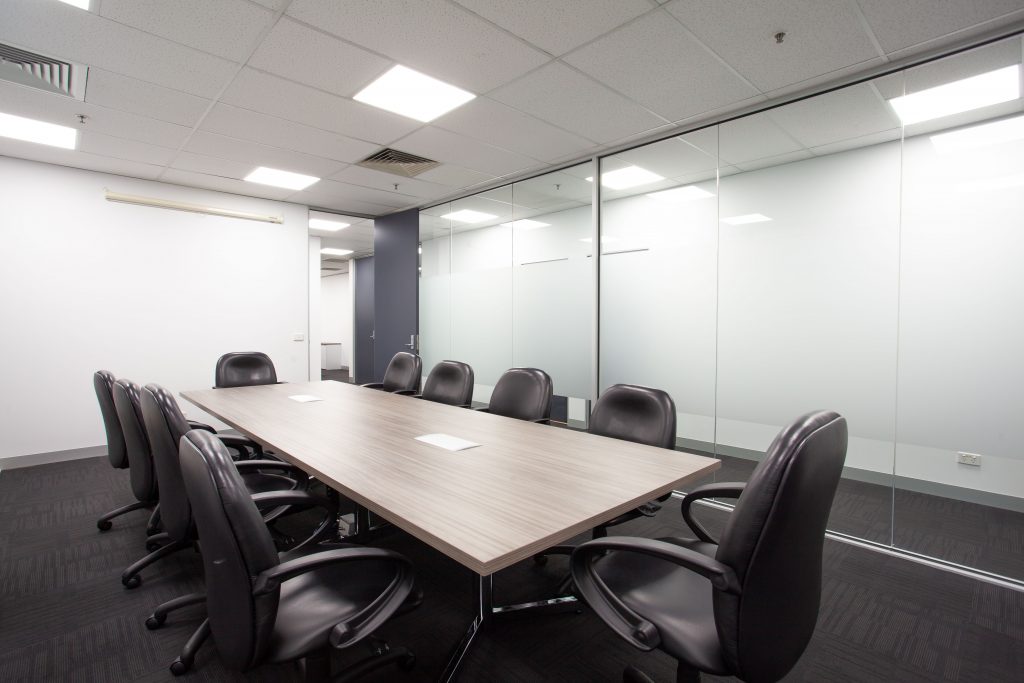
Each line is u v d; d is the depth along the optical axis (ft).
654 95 9.44
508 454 6.05
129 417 6.52
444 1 6.55
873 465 8.87
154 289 14.85
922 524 8.32
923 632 6.08
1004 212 7.57
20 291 12.81
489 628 6.11
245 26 7.06
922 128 8.27
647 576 4.44
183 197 15.39
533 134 11.36
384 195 17.01
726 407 10.91
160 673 5.30
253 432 7.20
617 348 12.96
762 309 10.30
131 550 8.05
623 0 6.55
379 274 20.84
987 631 6.10
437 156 12.88
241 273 16.61
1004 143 7.54
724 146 10.65
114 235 14.16
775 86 9.08
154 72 8.33
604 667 5.47
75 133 11.09
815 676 5.30
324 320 40.19
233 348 16.42
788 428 3.16
